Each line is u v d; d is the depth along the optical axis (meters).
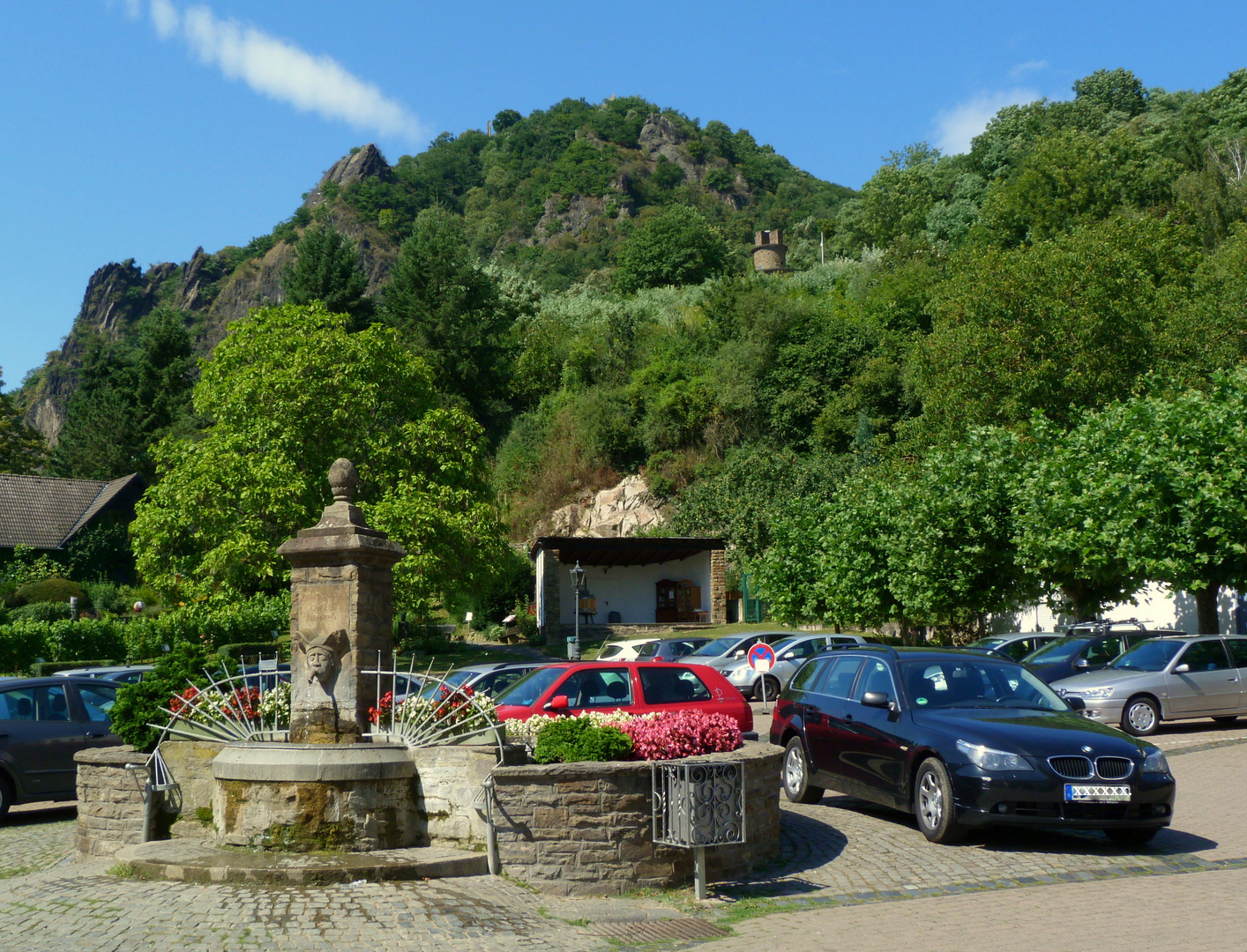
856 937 6.63
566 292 101.81
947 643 29.12
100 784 9.45
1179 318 32.94
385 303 64.69
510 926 6.94
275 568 23.88
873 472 38.19
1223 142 58.47
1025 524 20.50
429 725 9.00
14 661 29.86
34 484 50.72
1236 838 9.40
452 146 189.00
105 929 6.61
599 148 173.38
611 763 8.16
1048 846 9.28
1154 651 16.66
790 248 104.31
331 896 7.32
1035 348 30.75
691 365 56.56
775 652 24.09
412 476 25.67
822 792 11.66
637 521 50.28
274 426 24.67
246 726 9.61
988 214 56.09
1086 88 87.50
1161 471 17.70
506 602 43.00
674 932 6.97
